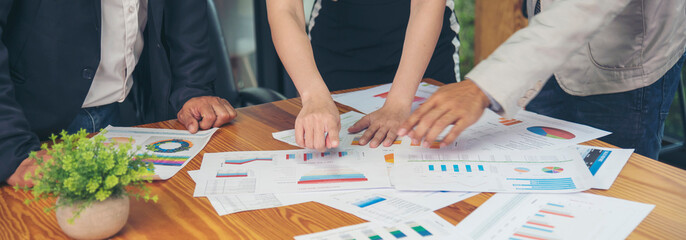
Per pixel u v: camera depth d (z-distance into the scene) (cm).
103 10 127
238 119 130
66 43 120
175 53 139
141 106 160
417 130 90
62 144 73
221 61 194
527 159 100
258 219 81
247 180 95
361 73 179
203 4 141
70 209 72
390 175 95
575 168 95
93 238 75
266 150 109
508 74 89
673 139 232
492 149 105
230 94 197
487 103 92
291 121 128
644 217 79
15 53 116
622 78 124
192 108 128
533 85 91
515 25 288
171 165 102
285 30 122
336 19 173
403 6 170
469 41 352
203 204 86
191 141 115
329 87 182
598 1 88
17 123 99
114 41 131
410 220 79
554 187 89
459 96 92
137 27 133
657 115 129
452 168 97
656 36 117
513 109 91
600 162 99
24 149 97
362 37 173
